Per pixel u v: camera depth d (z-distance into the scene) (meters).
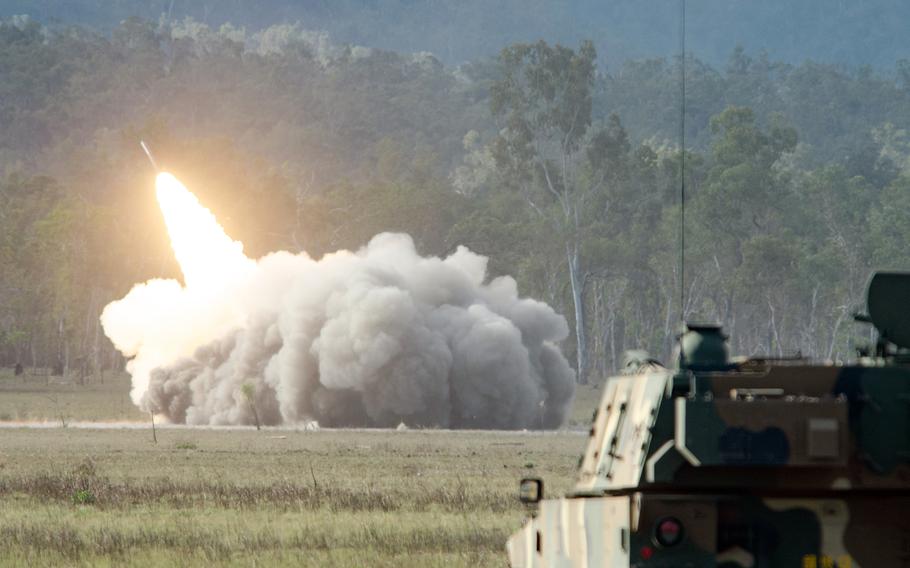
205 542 105.56
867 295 51.84
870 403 48.09
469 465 199.00
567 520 55.00
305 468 192.88
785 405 47.06
